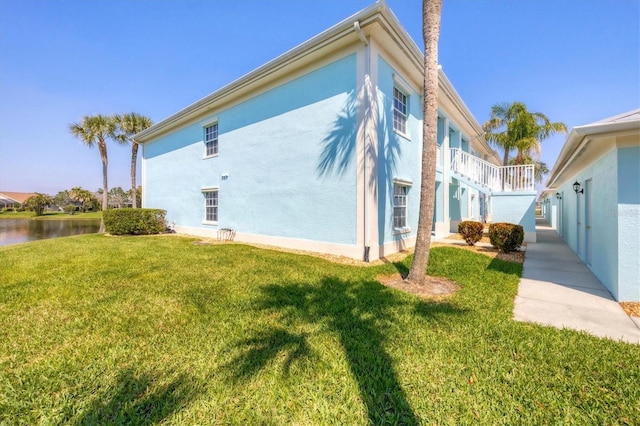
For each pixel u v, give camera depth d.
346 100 7.73
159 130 15.27
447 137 12.45
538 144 16.75
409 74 9.57
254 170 10.36
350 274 5.86
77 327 3.37
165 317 3.65
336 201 7.95
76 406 2.05
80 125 20.38
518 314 3.89
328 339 3.06
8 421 1.92
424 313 3.83
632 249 4.33
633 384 2.30
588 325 3.53
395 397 2.14
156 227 14.41
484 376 2.41
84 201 61.31
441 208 12.23
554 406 2.05
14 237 20.25
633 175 4.34
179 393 2.18
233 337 3.10
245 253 8.16
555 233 15.33
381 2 6.18
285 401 2.10
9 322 3.51
